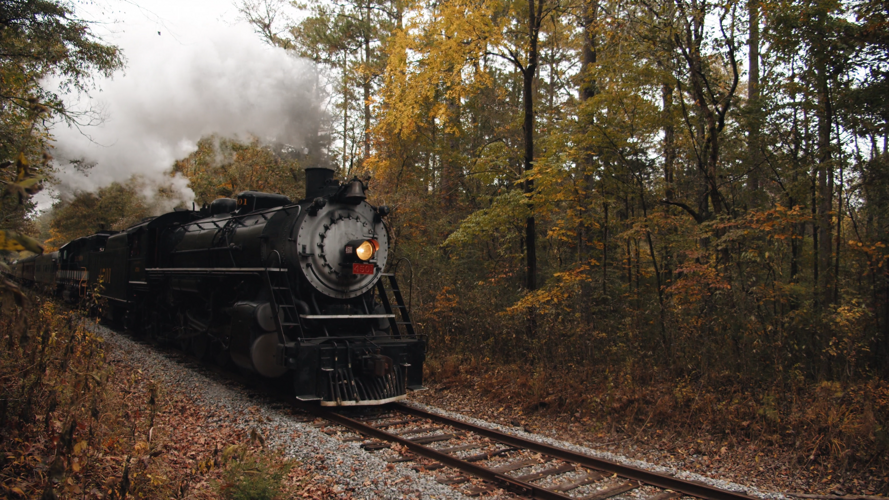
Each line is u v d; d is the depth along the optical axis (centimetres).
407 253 1442
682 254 1112
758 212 819
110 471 433
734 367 763
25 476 408
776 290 825
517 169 1559
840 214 978
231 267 915
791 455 610
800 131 1058
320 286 810
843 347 747
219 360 944
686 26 960
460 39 1005
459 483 495
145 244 1238
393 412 760
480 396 886
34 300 616
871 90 917
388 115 1144
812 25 927
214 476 466
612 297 1155
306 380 723
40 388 514
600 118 1055
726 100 980
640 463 583
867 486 547
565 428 746
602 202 1129
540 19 1033
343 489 459
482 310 1115
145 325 1298
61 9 839
